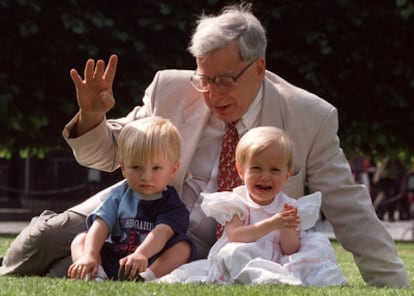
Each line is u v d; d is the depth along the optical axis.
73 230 8.12
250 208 7.48
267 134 7.49
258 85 7.84
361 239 7.89
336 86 21.02
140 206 7.55
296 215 7.23
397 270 7.82
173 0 19.94
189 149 8.12
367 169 37.50
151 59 19.81
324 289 6.46
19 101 20.00
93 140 7.92
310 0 20.52
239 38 7.56
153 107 8.29
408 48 20.89
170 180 7.89
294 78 20.92
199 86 7.99
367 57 20.58
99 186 31.48
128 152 7.51
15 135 21.36
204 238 8.07
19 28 19.11
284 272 7.08
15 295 5.88
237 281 7.07
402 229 32.34
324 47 20.08
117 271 7.41
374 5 20.58
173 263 7.37
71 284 6.37
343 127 21.03
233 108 7.70
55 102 20.44
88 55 19.92
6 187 35.06
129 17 20.09
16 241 8.38
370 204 8.03
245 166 7.48
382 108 21.20
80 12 19.39
